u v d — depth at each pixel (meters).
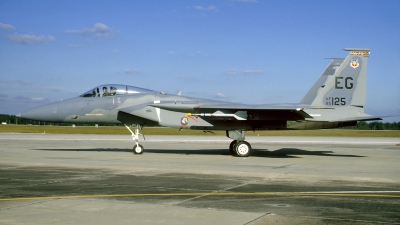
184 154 22.00
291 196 9.57
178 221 7.18
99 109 21.08
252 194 9.81
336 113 20.67
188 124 20.62
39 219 7.27
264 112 20.41
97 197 9.36
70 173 13.60
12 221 7.12
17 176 12.80
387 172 14.30
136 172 13.95
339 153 23.66
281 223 7.04
